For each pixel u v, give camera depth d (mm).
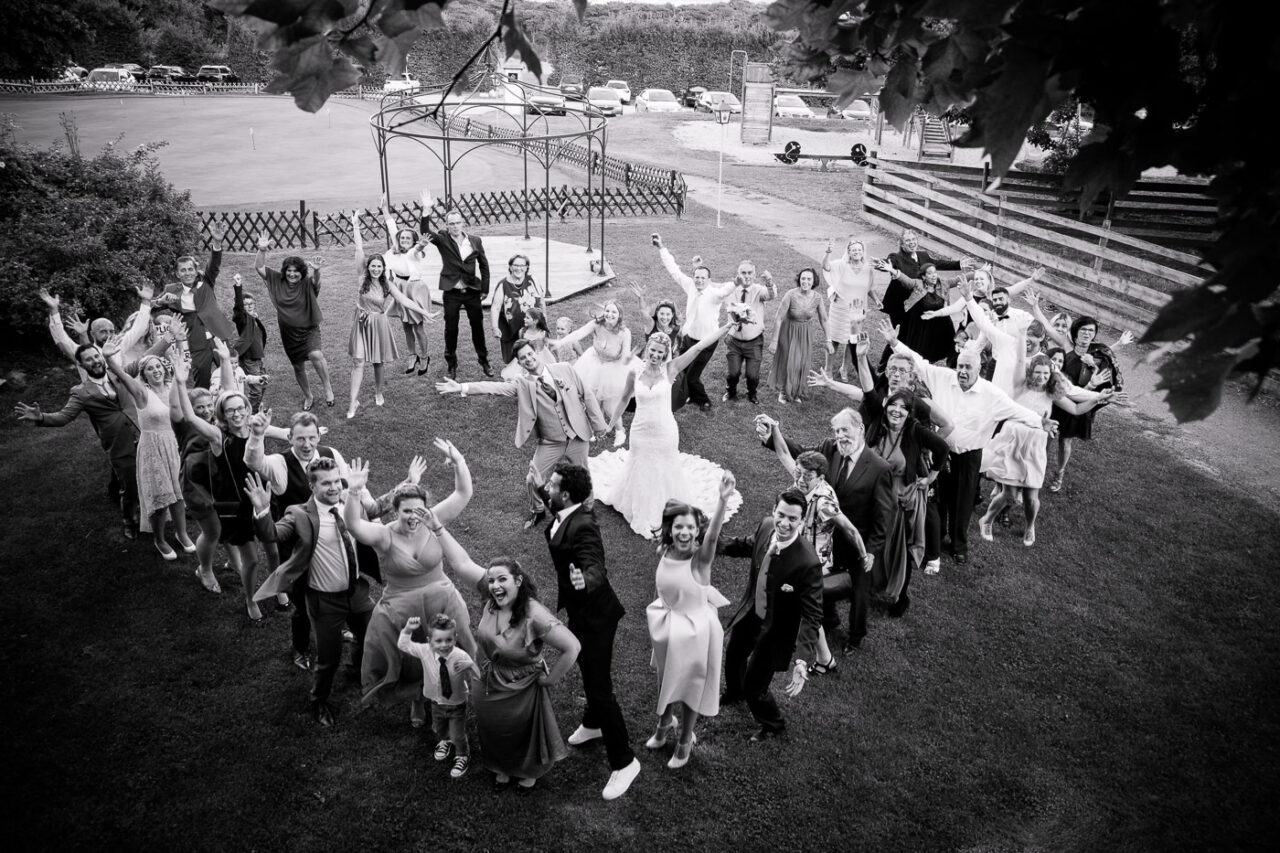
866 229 24547
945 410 9336
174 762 6688
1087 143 2602
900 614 8648
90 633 7953
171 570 8875
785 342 12797
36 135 35125
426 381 13289
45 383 12836
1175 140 2334
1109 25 2238
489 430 11836
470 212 23609
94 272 14039
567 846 6113
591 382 11242
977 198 24031
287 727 7070
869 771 6836
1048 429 9539
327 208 24625
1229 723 7504
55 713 7062
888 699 7590
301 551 6664
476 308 13000
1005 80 2297
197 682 7469
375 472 10656
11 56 46688
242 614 8312
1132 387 14906
